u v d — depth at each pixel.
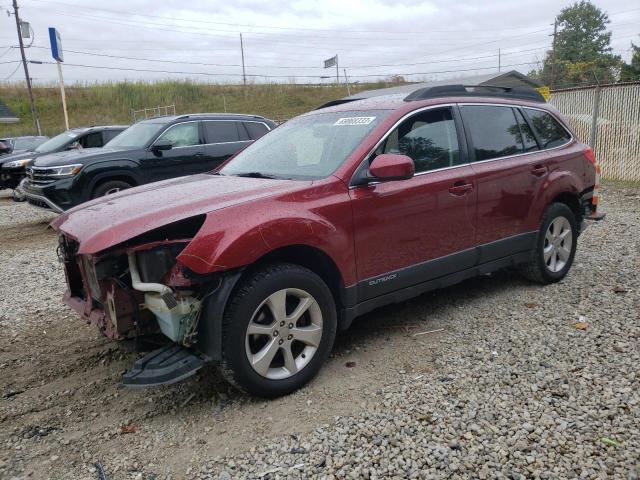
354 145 3.94
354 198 3.71
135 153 9.48
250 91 50.28
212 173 4.69
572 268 5.88
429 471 2.68
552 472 2.63
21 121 42.38
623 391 3.28
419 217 4.06
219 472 2.78
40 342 4.64
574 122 14.36
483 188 4.49
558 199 5.41
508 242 4.80
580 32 68.75
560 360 3.75
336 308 3.82
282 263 3.46
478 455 2.79
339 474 2.69
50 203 8.98
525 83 22.44
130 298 3.30
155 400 3.57
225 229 3.18
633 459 2.68
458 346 4.09
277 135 4.82
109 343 4.54
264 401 3.46
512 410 3.17
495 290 5.30
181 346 3.34
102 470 2.85
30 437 3.19
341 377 3.71
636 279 5.38
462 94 4.70
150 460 2.92
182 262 3.04
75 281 3.96
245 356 3.28
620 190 11.62
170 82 49.72
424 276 4.19
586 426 2.96
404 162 3.60
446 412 3.18
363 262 3.80
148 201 3.62
